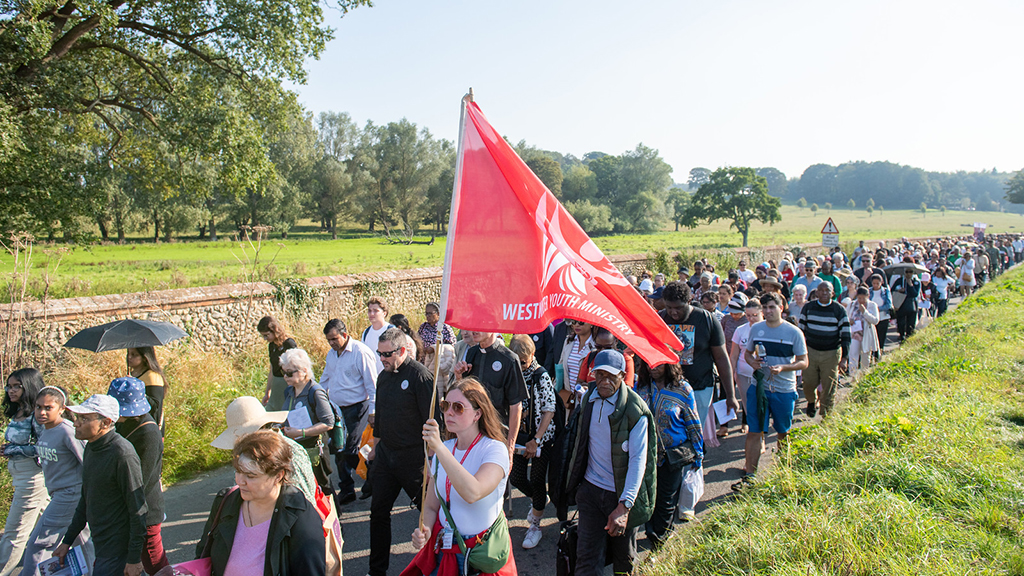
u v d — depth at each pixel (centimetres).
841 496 465
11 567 442
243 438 274
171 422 739
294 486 285
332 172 8588
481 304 351
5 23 1456
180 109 1902
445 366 588
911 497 460
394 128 9231
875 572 360
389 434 440
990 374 823
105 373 898
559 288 381
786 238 8319
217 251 4991
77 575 397
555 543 518
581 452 402
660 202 11206
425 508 314
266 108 2042
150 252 4750
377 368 627
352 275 1436
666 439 459
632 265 2391
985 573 351
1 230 1647
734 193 7431
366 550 505
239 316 1177
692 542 450
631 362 484
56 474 418
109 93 2055
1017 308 1423
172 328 600
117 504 364
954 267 2183
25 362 895
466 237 354
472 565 296
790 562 382
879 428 593
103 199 1906
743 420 794
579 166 11869
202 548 289
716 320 616
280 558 271
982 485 467
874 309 1045
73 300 977
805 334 776
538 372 518
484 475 292
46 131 1798
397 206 9238
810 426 670
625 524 373
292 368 459
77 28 1680
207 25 1861
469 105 361
